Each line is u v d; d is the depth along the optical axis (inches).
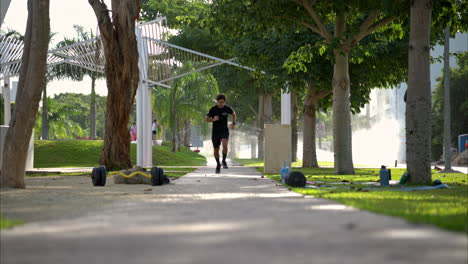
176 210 286.8
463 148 1888.5
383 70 1210.6
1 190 457.1
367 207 285.3
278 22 907.4
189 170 1005.2
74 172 912.3
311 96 1360.7
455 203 330.6
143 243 174.7
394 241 173.5
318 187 523.2
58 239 186.4
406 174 587.5
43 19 489.7
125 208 302.5
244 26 934.4
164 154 1649.9
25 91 487.5
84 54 1198.3
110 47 900.0
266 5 819.4
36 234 199.8
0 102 2096.5
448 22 783.7
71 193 429.1
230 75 1876.2
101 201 352.5
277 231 198.7
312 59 1141.7
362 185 569.3
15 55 1286.9
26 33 503.8
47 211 289.9
